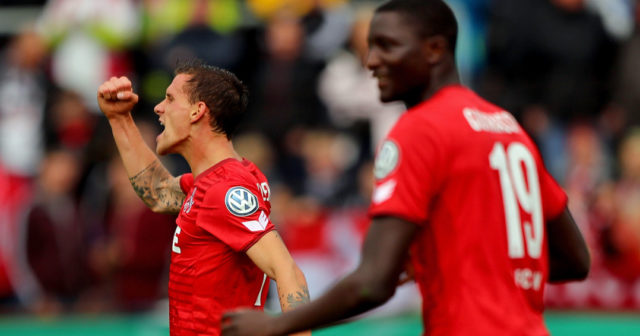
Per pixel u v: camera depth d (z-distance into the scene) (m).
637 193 30.44
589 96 34.88
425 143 10.25
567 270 11.88
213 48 35.19
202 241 12.48
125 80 13.72
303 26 34.94
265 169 32.28
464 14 35.91
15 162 35.88
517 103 34.06
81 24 37.31
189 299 12.62
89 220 32.31
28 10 39.28
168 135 12.81
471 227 10.30
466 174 10.32
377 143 33.75
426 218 10.19
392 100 10.88
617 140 34.53
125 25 37.00
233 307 12.52
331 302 9.91
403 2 10.73
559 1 34.91
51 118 35.72
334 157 32.97
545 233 11.45
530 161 10.98
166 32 36.22
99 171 34.44
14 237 32.00
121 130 13.91
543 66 34.91
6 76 37.38
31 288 31.39
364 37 34.16
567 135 34.19
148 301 30.28
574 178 32.16
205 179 12.59
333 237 29.75
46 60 37.53
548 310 29.50
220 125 12.73
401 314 28.94
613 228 29.52
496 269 10.38
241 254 12.48
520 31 34.72
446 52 10.80
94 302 31.02
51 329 28.34
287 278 12.02
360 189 31.42
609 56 35.69
